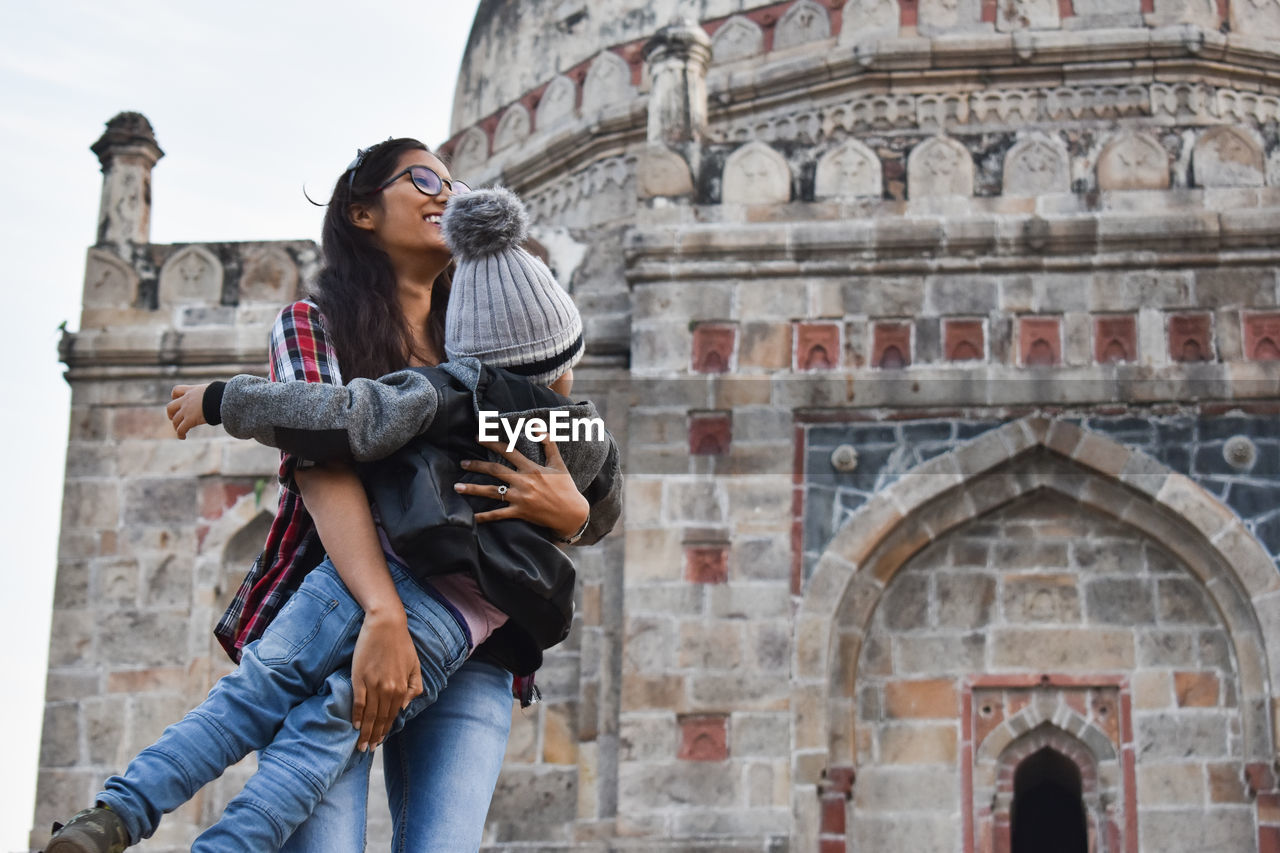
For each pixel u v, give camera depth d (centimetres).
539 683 1261
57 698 1334
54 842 269
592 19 1745
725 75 1617
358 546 298
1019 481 1204
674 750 1165
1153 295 1210
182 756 283
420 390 304
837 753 1172
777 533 1200
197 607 1345
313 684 294
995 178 1248
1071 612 1198
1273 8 1588
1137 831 1159
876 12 1588
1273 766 1143
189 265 1420
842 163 1266
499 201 327
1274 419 1186
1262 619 1159
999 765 1180
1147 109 1548
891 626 1203
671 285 1251
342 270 344
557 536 318
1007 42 1545
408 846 305
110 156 1461
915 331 1224
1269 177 1227
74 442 1383
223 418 299
